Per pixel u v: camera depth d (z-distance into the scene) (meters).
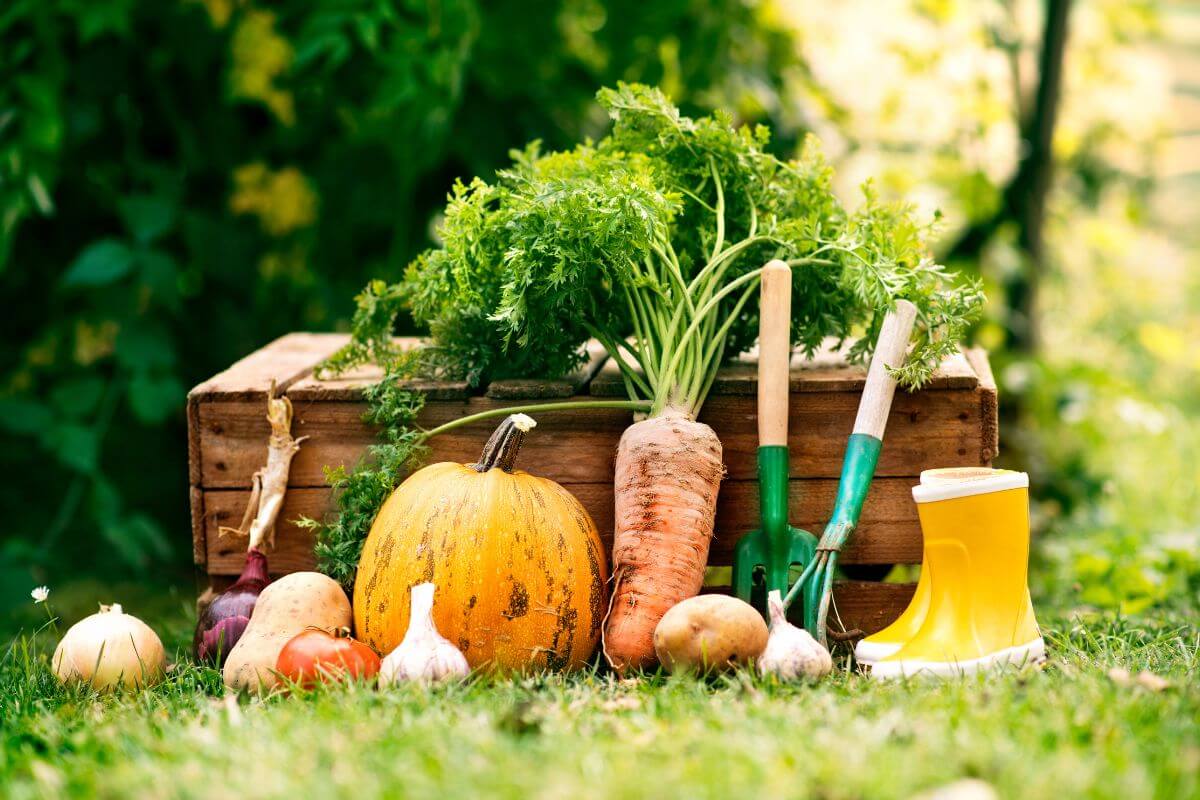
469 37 2.92
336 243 3.08
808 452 2.37
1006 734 2.01
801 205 2.44
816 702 2.11
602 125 3.17
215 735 2.06
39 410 2.89
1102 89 3.65
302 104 3.05
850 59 3.54
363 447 2.38
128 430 3.06
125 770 2.00
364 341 2.44
